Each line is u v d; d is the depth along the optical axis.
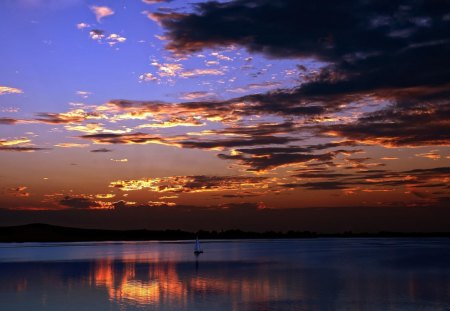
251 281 53.09
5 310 35.75
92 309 35.50
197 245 127.31
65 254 132.50
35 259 103.69
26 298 41.16
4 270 71.19
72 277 59.00
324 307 35.94
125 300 39.34
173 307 36.00
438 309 35.19
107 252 148.62
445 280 53.41
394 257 105.00
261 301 38.59
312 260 94.69
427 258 99.69
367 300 39.00
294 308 35.53
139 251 157.88
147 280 54.66
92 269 71.94
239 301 38.62
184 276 59.47
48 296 42.19
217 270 69.00
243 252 144.88
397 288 46.41
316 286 48.31
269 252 143.75
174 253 137.88
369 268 71.25
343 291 44.31
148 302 38.25
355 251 146.75
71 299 40.28
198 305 36.78
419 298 39.97
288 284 50.19
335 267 73.62
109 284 50.78
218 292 43.88
